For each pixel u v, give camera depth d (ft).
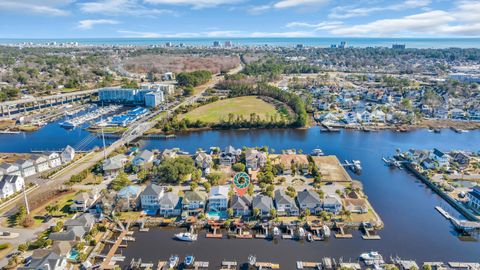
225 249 361.30
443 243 372.38
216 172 545.85
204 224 403.95
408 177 540.93
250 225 401.08
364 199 447.83
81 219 389.80
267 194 457.27
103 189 471.21
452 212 434.71
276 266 333.01
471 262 340.59
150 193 433.48
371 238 379.14
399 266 335.47
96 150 652.89
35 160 547.49
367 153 647.15
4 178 481.05
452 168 555.28
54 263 314.96
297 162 554.05
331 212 426.10
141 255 350.02
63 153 596.70
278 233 385.09
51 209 412.77
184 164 526.57
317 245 368.27
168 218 415.23
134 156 619.26
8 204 444.14
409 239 378.94
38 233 379.55
